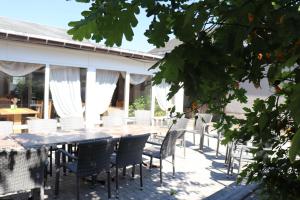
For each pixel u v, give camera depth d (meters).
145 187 5.41
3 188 3.40
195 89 0.99
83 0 1.09
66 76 9.00
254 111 1.58
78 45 8.40
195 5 1.00
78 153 4.24
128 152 4.95
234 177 6.21
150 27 1.08
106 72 9.98
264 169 1.65
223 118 1.82
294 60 0.83
